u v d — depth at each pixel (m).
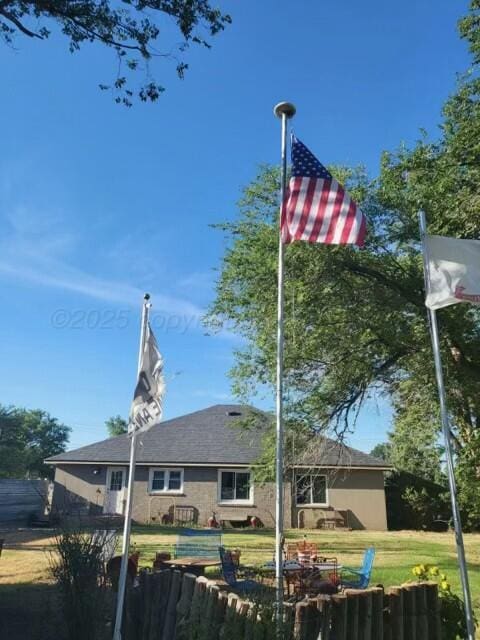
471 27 13.20
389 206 14.32
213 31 8.77
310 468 16.22
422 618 5.20
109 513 26.80
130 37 8.61
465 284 6.15
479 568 12.52
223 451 27.73
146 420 5.88
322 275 13.80
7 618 7.01
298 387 15.70
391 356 15.72
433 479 29.45
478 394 14.66
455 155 13.24
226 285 15.82
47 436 81.69
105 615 6.19
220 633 4.41
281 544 5.43
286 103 6.98
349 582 9.78
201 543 11.12
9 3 8.12
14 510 28.38
